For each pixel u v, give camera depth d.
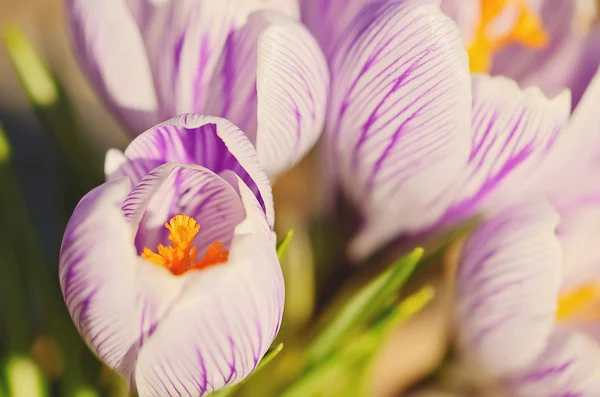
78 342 0.28
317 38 0.26
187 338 0.22
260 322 0.22
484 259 0.26
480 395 0.28
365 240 0.27
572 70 0.27
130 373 0.23
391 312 0.27
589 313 0.28
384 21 0.24
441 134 0.24
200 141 0.23
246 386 0.28
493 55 0.28
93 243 0.22
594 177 0.26
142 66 0.25
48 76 0.28
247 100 0.24
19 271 0.28
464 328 0.27
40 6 0.44
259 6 0.24
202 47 0.24
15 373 0.28
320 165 0.27
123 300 0.22
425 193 0.25
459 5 0.26
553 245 0.25
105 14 0.24
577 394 0.26
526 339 0.26
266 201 0.22
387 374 0.37
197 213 0.23
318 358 0.28
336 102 0.25
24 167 0.40
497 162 0.25
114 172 0.23
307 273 0.30
